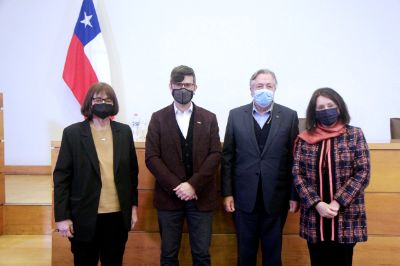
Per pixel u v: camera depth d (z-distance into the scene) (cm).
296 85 361
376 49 358
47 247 253
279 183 179
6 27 368
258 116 186
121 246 168
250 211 178
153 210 214
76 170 161
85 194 158
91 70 334
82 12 342
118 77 364
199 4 359
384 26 357
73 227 160
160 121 182
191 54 362
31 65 369
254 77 182
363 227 155
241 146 182
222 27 360
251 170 179
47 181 348
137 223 214
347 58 359
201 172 171
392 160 208
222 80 363
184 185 169
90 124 170
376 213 210
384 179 208
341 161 154
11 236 273
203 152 178
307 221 160
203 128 180
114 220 165
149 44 362
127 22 360
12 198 288
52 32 367
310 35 358
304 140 164
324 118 160
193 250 179
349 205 151
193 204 178
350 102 362
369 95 362
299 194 161
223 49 361
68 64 336
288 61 360
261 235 186
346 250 156
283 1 357
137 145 212
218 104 364
